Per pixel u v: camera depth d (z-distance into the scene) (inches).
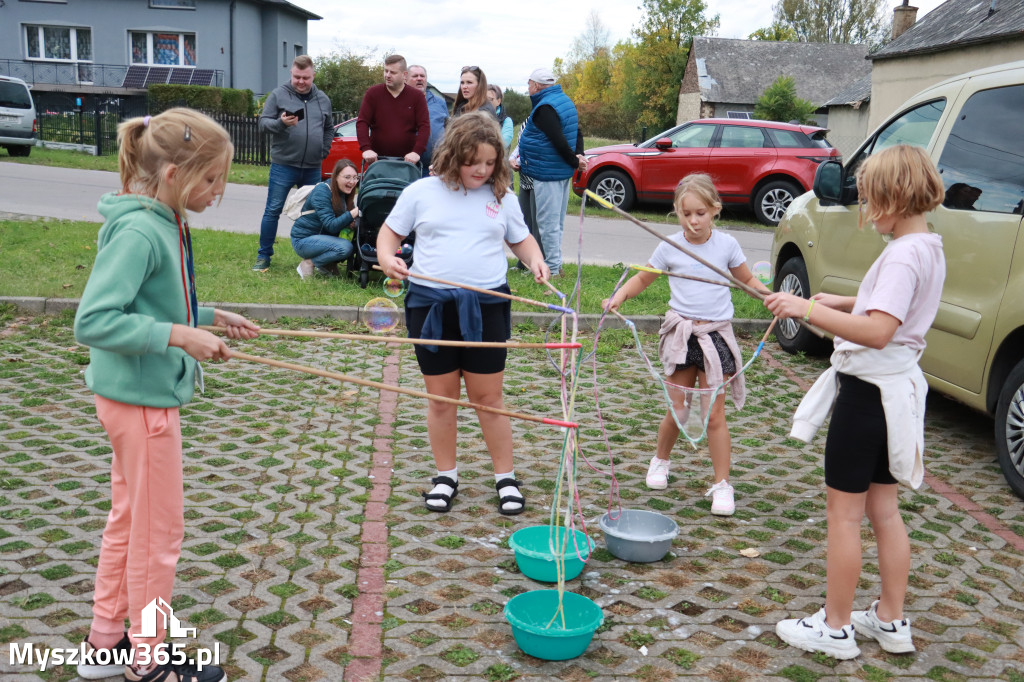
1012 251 174.6
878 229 115.7
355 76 1471.5
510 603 122.5
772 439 206.4
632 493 172.2
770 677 113.3
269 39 1480.1
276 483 166.2
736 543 151.6
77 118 981.8
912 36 802.2
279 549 140.8
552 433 203.5
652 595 132.6
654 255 165.5
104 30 1381.6
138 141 96.3
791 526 159.3
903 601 122.3
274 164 336.8
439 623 122.7
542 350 271.4
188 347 94.7
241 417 201.6
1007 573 143.6
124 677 106.8
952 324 188.1
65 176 681.0
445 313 153.8
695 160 598.2
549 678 111.2
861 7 2920.8
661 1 2020.2
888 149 112.5
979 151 190.9
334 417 204.7
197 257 366.6
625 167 613.3
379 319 197.5
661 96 2014.0
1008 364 178.7
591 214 611.8
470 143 145.4
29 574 128.6
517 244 160.2
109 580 105.5
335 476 171.3
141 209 96.3
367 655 114.3
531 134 331.3
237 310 285.6
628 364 262.4
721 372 159.8
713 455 164.1
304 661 112.3
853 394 115.0
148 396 97.8
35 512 148.3
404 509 158.7
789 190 579.8
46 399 205.6
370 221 316.2
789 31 2763.3
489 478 175.3
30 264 334.3
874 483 119.7
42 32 1390.3
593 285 342.3
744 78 1535.4
